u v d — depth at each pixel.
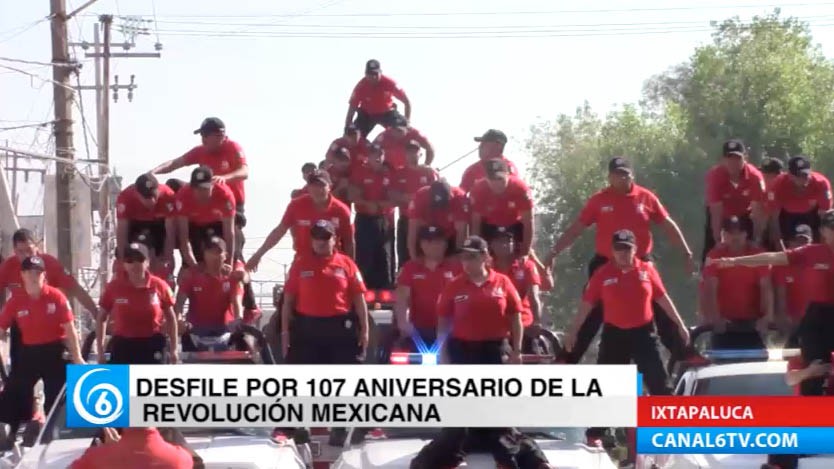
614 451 12.87
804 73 52.84
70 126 26.94
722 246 13.89
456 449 10.22
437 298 12.94
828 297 11.29
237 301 13.83
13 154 24.75
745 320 13.90
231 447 10.83
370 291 16.12
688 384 12.18
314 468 12.65
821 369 10.84
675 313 12.57
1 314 12.70
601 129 61.09
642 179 52.78
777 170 15.26
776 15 54.09
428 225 14.05
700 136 52.78
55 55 26.80
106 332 13.60
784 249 15.12
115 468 8.94
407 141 18.69
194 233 14.80
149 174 14.80
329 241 12.81
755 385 11.90
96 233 38.91
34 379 12.69
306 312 12.87
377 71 19.97
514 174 15.16
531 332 12.67
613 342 12.43
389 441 11.18
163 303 12.33
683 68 60.19
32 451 11.03
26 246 13.72
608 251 13.91
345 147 18.02
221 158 15.75
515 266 13.33
